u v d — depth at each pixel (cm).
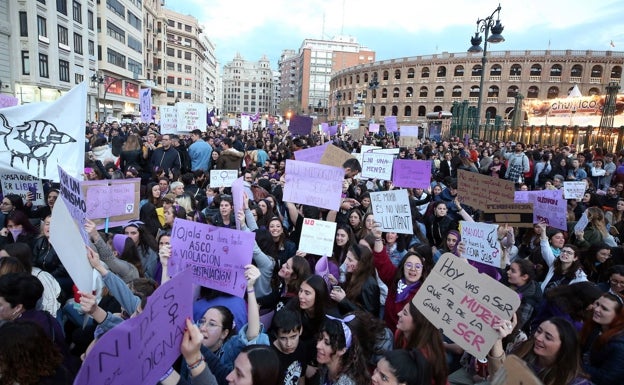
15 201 579
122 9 5100
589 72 6341
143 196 743
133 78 5381
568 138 2572
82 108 498
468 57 6931
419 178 772
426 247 445
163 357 204
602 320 310
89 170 786
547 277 481
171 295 204
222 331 288
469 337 271
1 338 207
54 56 3278
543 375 273
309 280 326
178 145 1006
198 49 9612
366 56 13712
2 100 990
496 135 3578
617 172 1200
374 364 307
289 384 289
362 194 759
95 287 356
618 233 715
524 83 6656
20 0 2928
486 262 481
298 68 15562
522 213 534
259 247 445
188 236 343
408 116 7806
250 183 814
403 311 301
